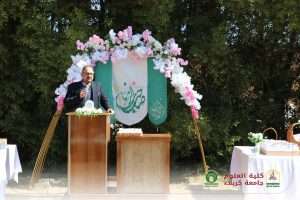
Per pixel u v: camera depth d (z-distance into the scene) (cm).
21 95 949
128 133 673
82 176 661
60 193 748
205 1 987
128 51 803
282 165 634
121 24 967
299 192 633
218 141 966
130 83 820
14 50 930
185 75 801
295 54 1024
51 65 885
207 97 1007
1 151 631
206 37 948
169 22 941
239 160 702
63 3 938
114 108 822
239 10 918
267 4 894
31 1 909
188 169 977
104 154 661
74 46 870
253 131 1019
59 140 967
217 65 948
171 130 924
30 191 768
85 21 905
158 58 802
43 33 893
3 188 632
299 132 1043
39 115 964
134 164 671
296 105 1040
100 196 659
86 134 662
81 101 705
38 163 811
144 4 895
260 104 1029
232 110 1006
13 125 948
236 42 1005
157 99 825
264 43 1005
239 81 993
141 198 660
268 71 1020
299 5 878
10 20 927
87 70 711
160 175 672
